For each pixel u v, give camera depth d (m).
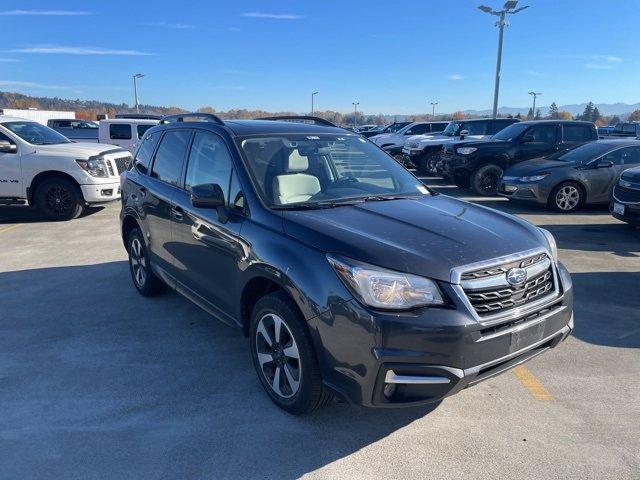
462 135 17.80
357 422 3.31
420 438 3.15
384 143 22.62
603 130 29.92
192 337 4.60
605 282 6.11
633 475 2.82
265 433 3.20
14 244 8.20
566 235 8.72
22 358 4.20
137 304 5.41
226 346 4.42
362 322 2.77
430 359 2.74
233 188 3.85
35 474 2.84
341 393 2.92
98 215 10.87
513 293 2.98
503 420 3.33
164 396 3.63
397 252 2.90
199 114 4.81
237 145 4.00
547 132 13.45
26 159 9.99
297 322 3.08
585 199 10.91
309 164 4.13
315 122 5.32
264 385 3.54
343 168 4.34
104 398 3.60
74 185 10.12
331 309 2.87
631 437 3.15
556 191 10.88
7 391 3.70
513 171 11.52
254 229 3.47
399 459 2.96
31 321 4.98
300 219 3.34
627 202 8.37
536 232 3.50
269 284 3.49
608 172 10.84
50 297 5.65
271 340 3.42
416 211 3.62
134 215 5.34
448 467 2.88
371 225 3.27
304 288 2.99
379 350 2.74
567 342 4.45
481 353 2.82
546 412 3.42
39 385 3.78
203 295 4.20
